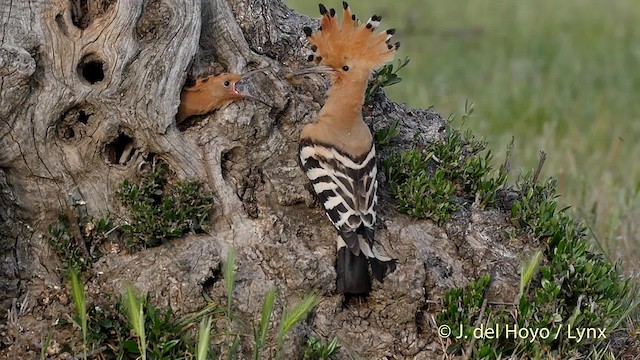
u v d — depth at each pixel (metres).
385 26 29.17
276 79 11.06
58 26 10.05
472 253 10.98
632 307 10.91
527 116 21.36
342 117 10.84
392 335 10.47
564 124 21.16
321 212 10.94
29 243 10.22
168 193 10.54
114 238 10.36
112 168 10.38
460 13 32.09
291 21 11.90
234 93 10.57
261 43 11.47
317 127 10.84
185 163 10.45
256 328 9.95
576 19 31.70
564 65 25.66
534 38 28.92
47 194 10.19
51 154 10.11
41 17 10.00
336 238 10.80
